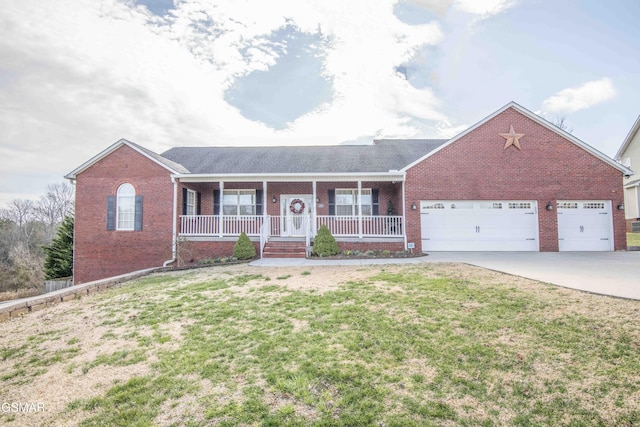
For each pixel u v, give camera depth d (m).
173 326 5.41
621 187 13.81
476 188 14.02
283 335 4.80
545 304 5.48
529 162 14.00
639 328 4.34
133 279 9.59
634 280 6.92
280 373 3.74
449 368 3.71
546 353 3.92
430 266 9.46
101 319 5.96
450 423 2.84
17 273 28.06
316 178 14.33
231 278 8.82
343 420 2.90
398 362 3.89
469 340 4.35
